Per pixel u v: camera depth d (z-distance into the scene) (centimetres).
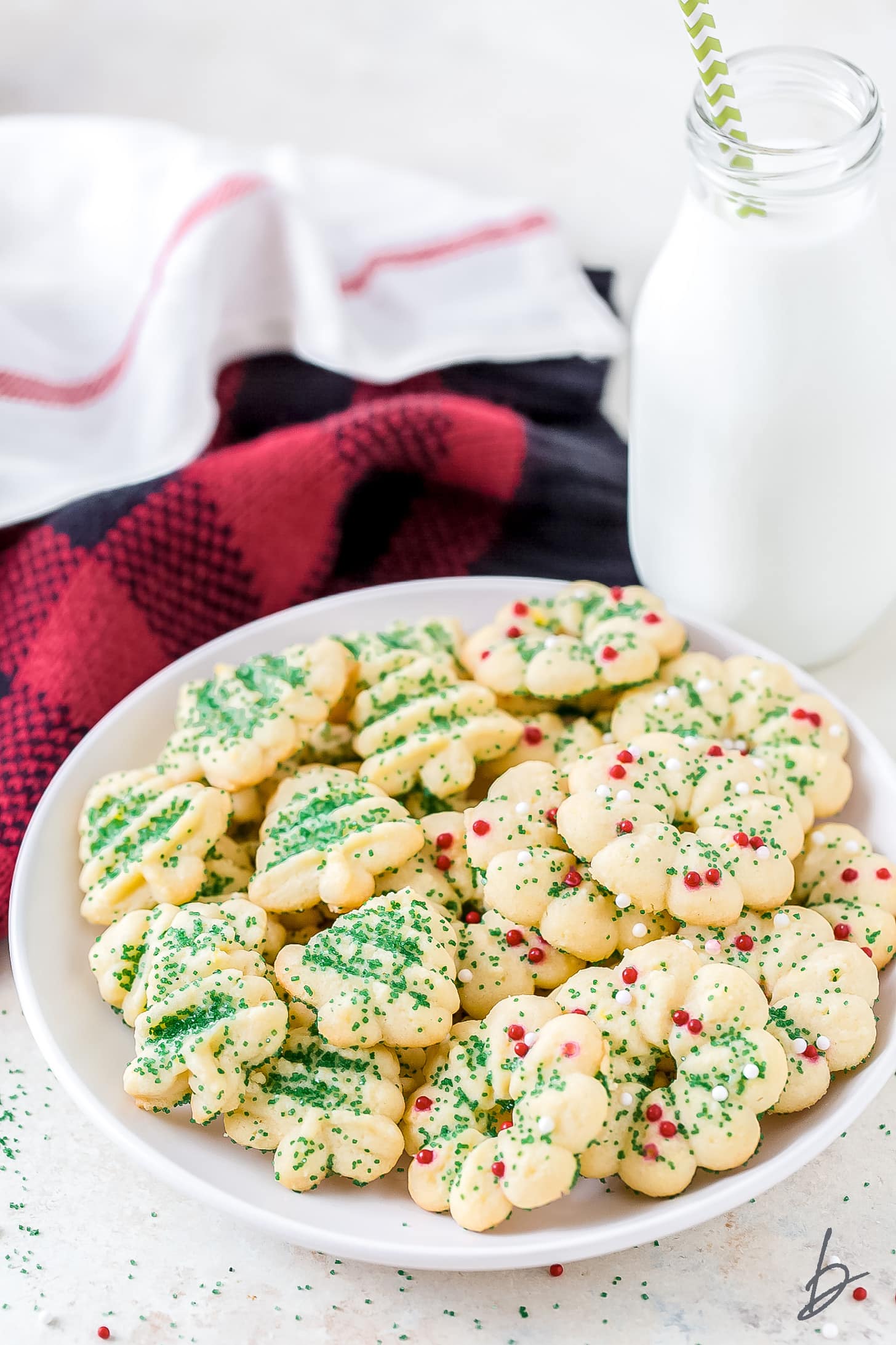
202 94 79
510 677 56
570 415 67
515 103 79
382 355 68
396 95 79
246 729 55
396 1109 50
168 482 61
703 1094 49
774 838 52
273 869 52
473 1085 50
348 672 56
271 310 68
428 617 60
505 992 52
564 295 69
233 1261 51
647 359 57
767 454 55
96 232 68
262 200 66
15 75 80
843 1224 51
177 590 61
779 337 54
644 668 55
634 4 83
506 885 52
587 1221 49
